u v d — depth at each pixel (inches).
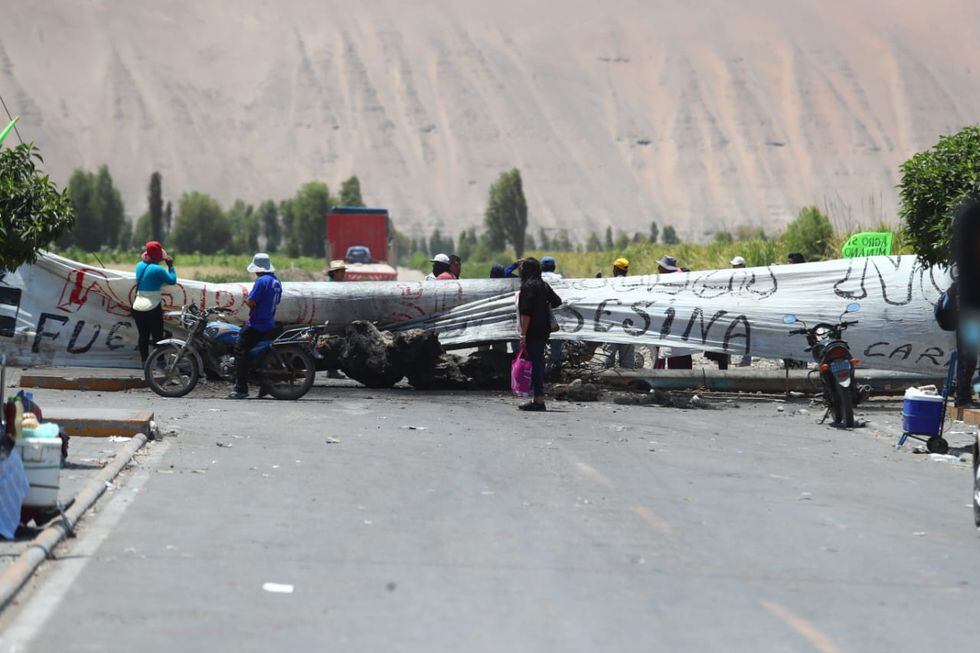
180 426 1550.2
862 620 760.3
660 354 2447.1
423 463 1309.1
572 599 784.3
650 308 2213.3
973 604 806.5
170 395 1942.7
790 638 716.0
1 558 842.8
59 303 2245.3
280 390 1959.9
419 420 1708.9
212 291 2220.7
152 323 2126.0
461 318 2219.5
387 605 759.7
